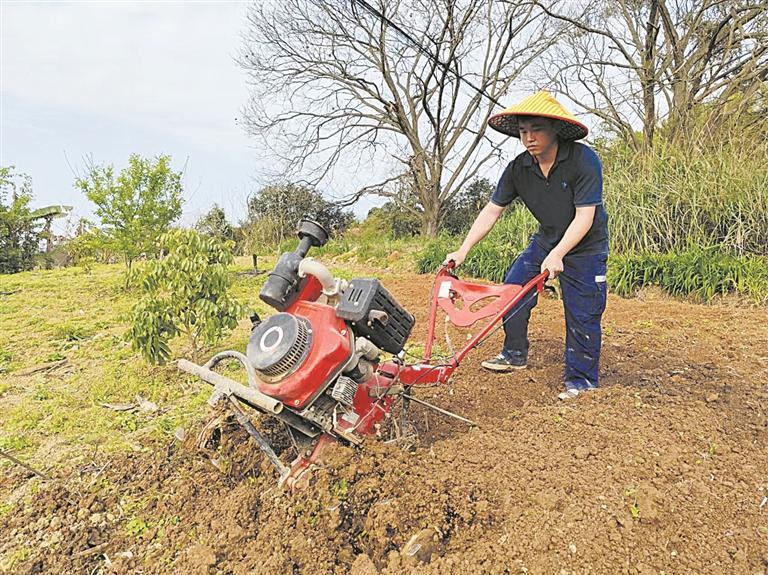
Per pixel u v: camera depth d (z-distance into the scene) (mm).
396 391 3666
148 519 3488
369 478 3268
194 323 5996
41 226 24547
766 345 5340
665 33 14391
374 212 27000
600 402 4316
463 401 4672
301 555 2961
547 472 3395
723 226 9188
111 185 11859
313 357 3020
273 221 24406
